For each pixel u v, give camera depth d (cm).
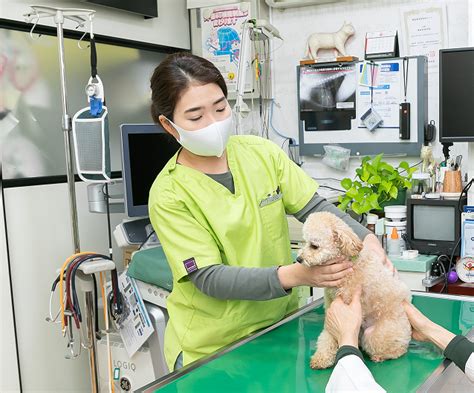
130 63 278
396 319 107
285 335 124
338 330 103
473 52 212
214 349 130
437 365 104
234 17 299
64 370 240
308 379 102
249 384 102
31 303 226
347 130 281
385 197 246
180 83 116
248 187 131
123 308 203
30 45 225
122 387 207
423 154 250
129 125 215
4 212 213
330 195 266
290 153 302
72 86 245
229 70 305
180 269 119
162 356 194
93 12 189
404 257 222
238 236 127
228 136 124
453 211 223
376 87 269
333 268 104
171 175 128
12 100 219
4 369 214
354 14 279
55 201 236
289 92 305
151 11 276
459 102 218
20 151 223
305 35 295
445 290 210
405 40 267
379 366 105
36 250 228
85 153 186
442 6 256
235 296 114
